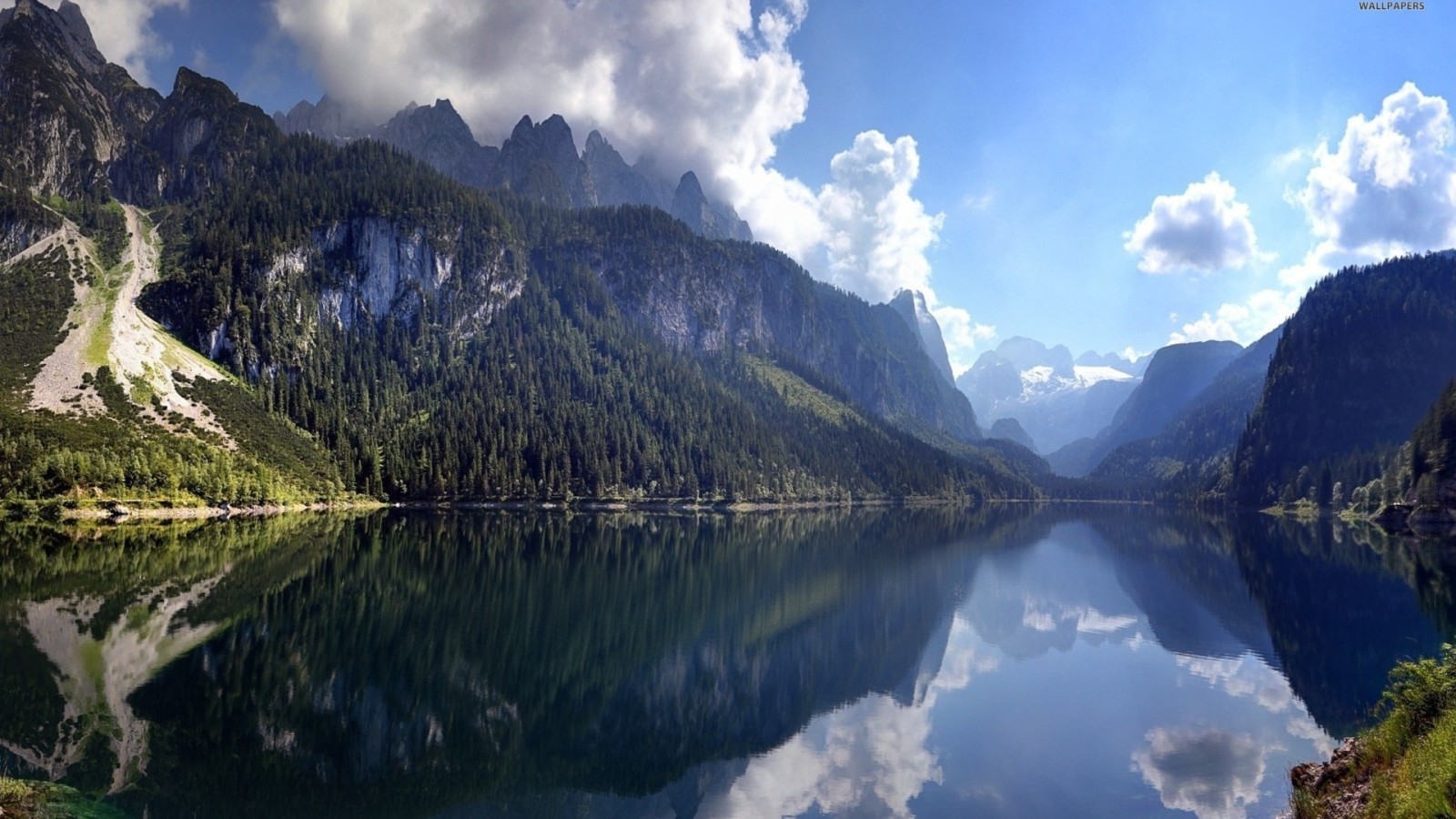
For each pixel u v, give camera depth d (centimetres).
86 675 4006
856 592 8088
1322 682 4625
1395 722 2225
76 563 7562
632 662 5138
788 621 6575
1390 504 17725
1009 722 3994
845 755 3547
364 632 5384
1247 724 3888
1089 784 3136
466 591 7212
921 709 4228
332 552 9319
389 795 2994
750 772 3353
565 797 3081
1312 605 7138
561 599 7081
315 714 3747
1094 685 4653
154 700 3728
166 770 2958
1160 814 2812
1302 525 18975
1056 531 17700
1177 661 5225
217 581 6906
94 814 2498
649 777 3294
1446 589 7838
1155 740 3669
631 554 10869
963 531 16962
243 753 3212
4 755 2919
